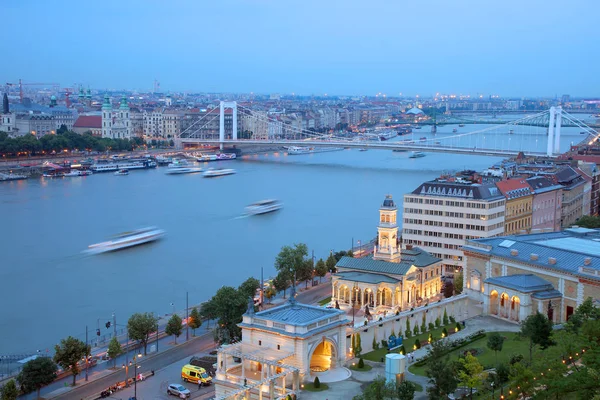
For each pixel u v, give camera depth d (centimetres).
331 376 17638
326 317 18012
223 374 17675
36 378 19288
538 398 14900
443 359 17688
